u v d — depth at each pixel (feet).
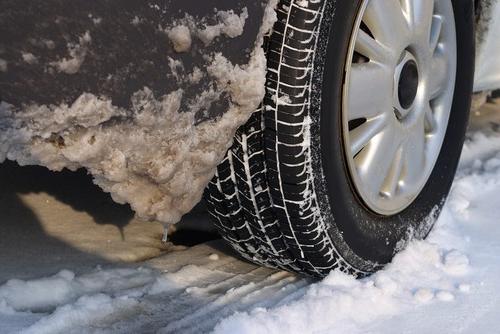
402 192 9.58
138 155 6.60
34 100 5.69
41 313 8.38
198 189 7.41
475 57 11.22
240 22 6.95
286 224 8.15
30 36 5.51
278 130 7.63
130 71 6.18
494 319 8.50
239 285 9.14
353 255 8.76
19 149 5.89
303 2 7.40
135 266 9.56
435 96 10.18
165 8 6.29
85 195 11.50
